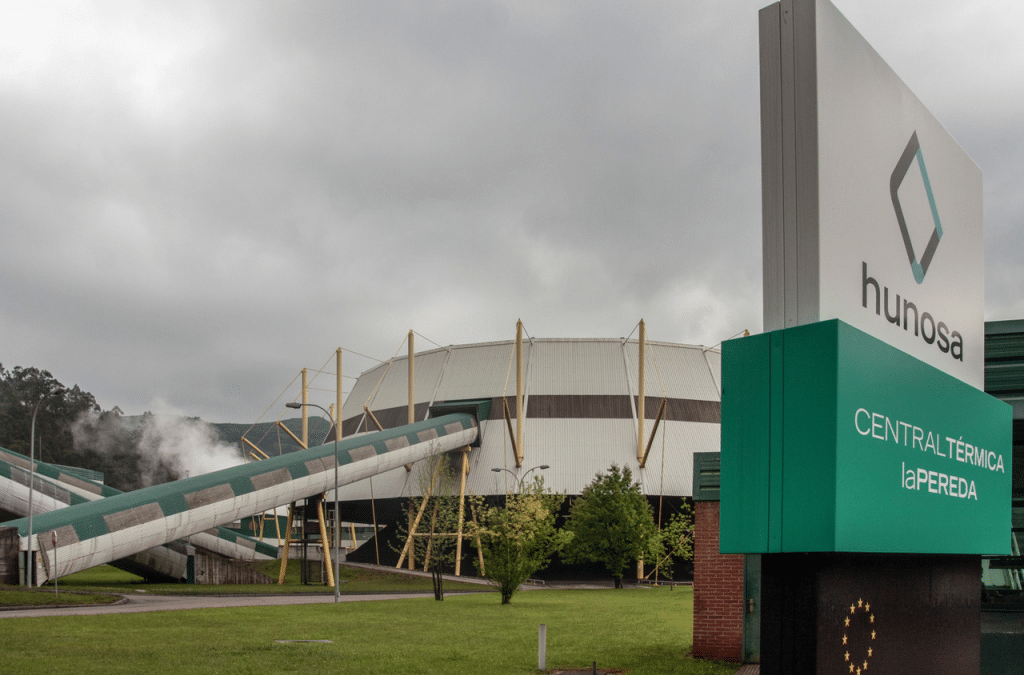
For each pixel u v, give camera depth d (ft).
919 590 36.06
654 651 79.51
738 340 31.22
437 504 270.87
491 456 373.61
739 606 72.33
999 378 51.01
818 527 28.22
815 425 28.71
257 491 218.59
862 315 32.76
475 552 336.70
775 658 29.50
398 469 383.24
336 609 137.18
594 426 382.63
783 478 29.35
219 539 289.33
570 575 347.15
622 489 267.80
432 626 106.93
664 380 403.95
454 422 335.88
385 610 137.59
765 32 32.35
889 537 31.32
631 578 346.54
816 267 30.04
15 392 594.24
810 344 29.14
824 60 31.09
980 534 40.34
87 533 177.58
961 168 43.83
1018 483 53.26
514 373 401.29
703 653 72.79
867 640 31.71
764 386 30.25
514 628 105.60
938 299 40.22
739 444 30.68
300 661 69.26
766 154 31.86
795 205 30.81
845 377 28.73
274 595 184.65
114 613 116.98
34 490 214.48
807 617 28.96
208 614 118.42
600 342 412.16
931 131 40.42
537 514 177.99
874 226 34.27
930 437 35.63
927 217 39.45
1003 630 52.44
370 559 399.85
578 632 100.37
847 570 30.73
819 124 30.42
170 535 195.93
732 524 30.48
